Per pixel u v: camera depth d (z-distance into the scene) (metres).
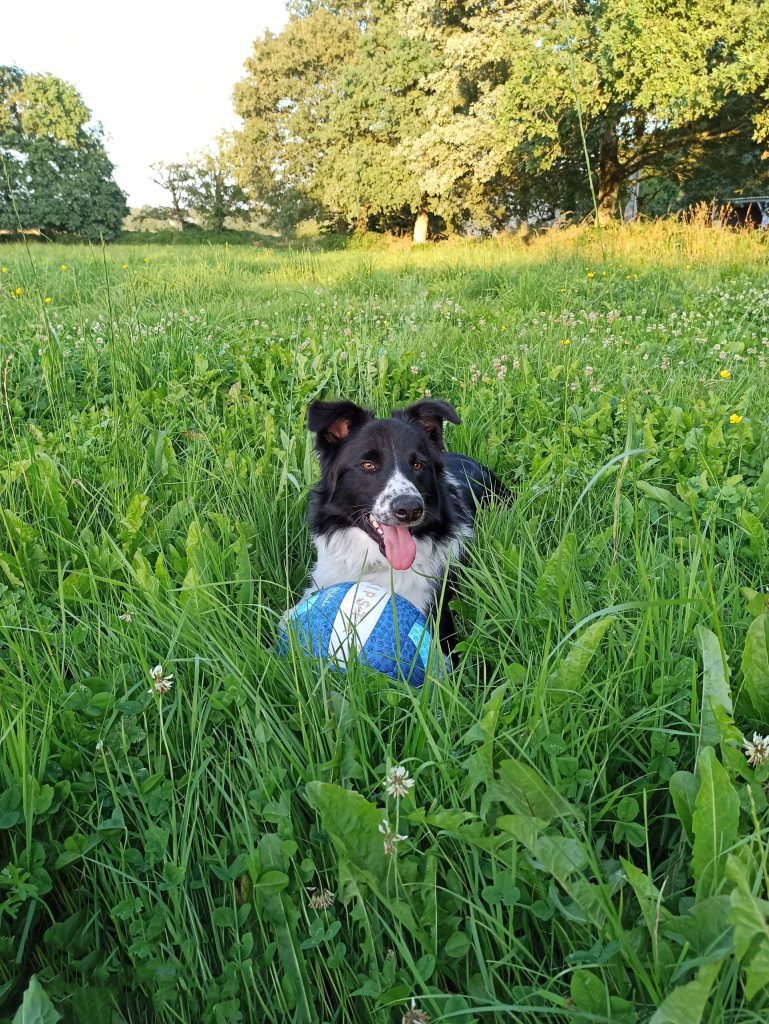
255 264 4.14
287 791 0.53
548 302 2.60
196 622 0.69
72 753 0.57
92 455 1.12
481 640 0.75
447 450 1.26
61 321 1.97
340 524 0.98
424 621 0.79
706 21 4.47
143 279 2.95
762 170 7.05
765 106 5.38
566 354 1.70
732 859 0.38
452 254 4.92
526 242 5.38
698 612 0.68
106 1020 0.46
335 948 0.48
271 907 0.48
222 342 1.77
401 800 0.52
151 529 0.91
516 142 5.35
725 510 0.93
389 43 9.30
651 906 0.43
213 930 0.50
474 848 0.49
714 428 1.13
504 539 0.94
